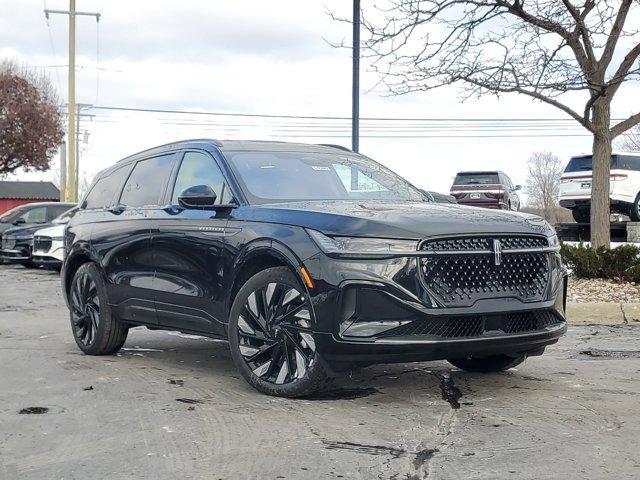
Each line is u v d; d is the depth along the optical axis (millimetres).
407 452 4402
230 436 4738
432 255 5191
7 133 47594
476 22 12203
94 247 7613
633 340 8383
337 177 6859
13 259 21375
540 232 5676
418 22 12250
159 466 4215
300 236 5488
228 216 6168
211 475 4062
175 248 6590
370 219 5359
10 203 66562
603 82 12883
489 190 27875
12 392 5992
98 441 4688
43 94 50219
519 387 6039
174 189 7031
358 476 4023
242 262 5875
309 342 5379
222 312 6152
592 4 12609
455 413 5242
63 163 44562
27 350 8023
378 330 5141
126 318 7297
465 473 4055
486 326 5293
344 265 5227
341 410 5328
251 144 7027
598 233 13398
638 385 6105
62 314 11430
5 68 51094
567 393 5820
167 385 6195
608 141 13219
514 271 5477
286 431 4828
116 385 6207
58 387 6152
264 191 6355
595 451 4402
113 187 7973
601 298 10969
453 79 12461
